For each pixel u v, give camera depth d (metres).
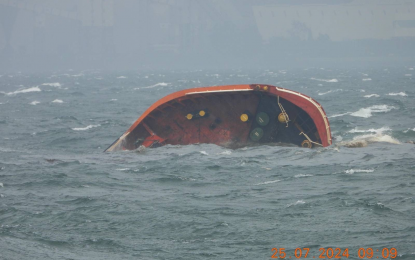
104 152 111.19
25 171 90.19
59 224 60.78
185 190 75.88
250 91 104.69
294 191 72.88
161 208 65.94
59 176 85.44
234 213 63.19
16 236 56.69
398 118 166.88
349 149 100.19
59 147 126.00
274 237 54.91
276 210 63.84
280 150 101.06
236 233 56.47
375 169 83.94
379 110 189.00
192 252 51.59
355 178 78.81
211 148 105.38
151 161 96.56
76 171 90.12
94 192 75.62
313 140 105.38
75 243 54.53
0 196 73.81
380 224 57.41
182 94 106.81
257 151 101.62
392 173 81.00
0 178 85.19
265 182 78.88
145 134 112.25
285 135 106.62
